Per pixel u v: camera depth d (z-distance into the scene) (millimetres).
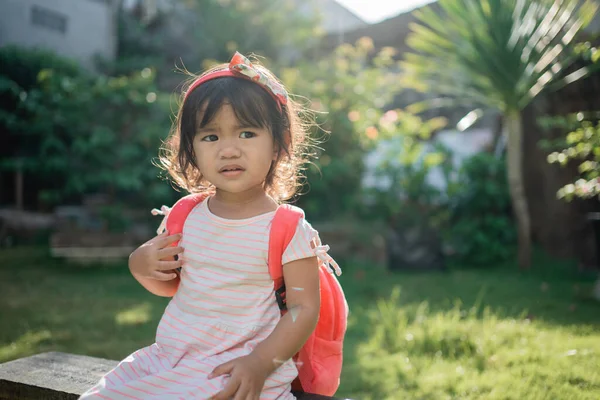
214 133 1460
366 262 6301
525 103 6047
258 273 1444
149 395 1344
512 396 2307
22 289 4980
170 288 1636
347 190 6789
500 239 6754
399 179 6770
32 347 3199
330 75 7117
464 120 6480
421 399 2367
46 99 6898
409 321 3674
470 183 6848
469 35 6059
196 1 12445
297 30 11266
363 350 3102
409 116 7371
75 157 6836
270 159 1493
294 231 1437
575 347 2953
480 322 3498
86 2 12750
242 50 11531
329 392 1589
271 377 1396
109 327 3660
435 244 6246
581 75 5578
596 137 4297
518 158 6145
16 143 9328
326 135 6645
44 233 7988
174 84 11852
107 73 12539
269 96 1496
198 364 1371
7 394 1749
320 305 1503
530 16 5902
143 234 6688
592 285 5094
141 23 14320
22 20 11586
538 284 5211
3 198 9930
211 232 1488
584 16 5617
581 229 6504
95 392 1375
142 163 6355
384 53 7855
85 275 5691
